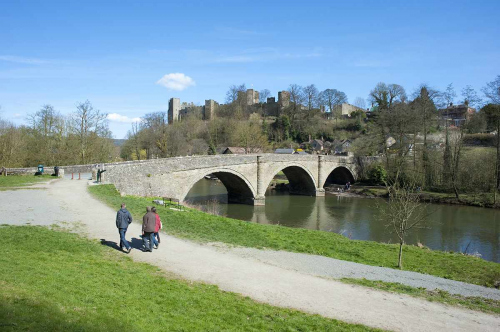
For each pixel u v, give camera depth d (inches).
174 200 1333.7
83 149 2082.9
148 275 482.9
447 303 490.0
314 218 1733.5
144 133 3282.5
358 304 450.6
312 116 4726.9
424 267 764.6
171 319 355.6
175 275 501.0
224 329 348.5
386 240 1306.6
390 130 2650.1
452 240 1320.1
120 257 555.5
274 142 4291.3
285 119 4510.3
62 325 294.8
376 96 4052.7
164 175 1443.2
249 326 359.6
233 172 1838.1
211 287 464.4
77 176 1492.4
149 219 599.2
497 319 442.3
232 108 5039.4
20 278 384.2
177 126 4330.7
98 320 320.2
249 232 858.8
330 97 5319.9
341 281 548.4
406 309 448.1
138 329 319.9
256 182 2026.3
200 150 3543.3
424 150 2452.0
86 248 574.6
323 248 813.9
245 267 570.9
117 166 1259.2
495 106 2162.9
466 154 2361.0
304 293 474.6
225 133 4101.9
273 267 588.7
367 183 2893.7
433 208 1984.5
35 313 304.2
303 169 2415.1
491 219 1699.1
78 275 437.1
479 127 2340.1
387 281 586.2
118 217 582.6
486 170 2206.0
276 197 2471.7
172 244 672.4
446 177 2373.3
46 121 2174.0
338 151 4037.9
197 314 376.2
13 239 568.7
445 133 2598.4
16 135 1854.1
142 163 1359.5
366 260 764.6
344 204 2172.7
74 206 887.1
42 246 551.5
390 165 2699.3
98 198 1004.6
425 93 2504.9
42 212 801.6
